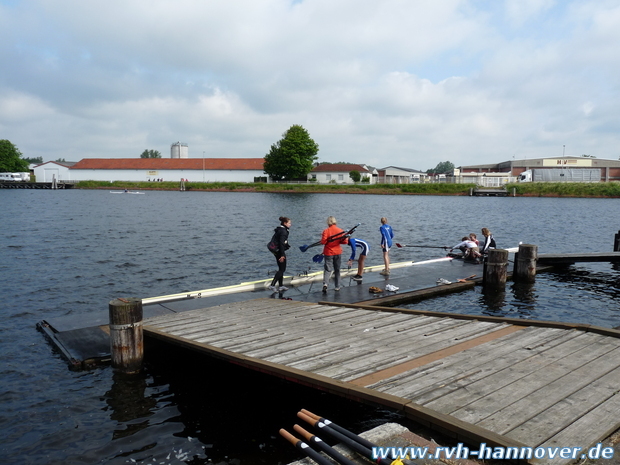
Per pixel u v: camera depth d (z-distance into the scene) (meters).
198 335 7.54
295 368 5.66
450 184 79.31
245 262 16.97
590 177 84.19
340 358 6.04
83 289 12.95
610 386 4.73
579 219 35.81
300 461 3.68
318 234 25.05
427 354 6.03
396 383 4.96
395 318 8.17
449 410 4.23
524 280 13.92
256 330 7.79
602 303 11.73
